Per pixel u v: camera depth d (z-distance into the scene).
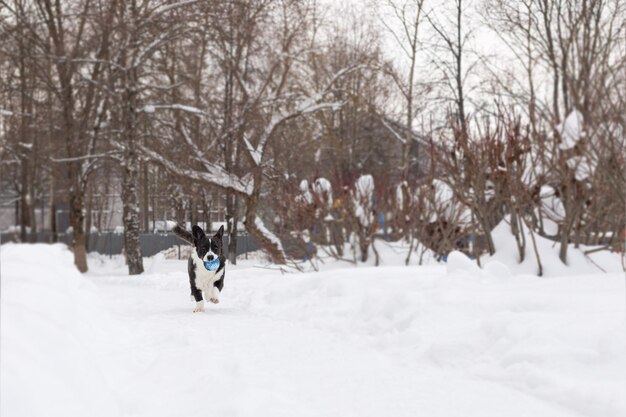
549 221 16.81
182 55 29.86
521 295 8.14
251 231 26.91
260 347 7.63
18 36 30.25
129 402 5.07
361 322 8.92
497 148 15.11
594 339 6.12
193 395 5.37
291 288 12.17
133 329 8.92
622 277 9.17
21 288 6.62
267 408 4.95
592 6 17.41
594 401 5.05
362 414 4.92
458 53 32.84
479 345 6.79
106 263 41.31
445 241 17.77
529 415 4.95
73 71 30.80
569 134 14.09
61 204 50.06
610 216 15.48
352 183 18.55
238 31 27.92
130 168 30.33
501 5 25.11
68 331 5.26
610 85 13.48
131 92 29.08
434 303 8.38
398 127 40.12
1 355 3.93
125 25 28.34
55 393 3.90
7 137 38.72
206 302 12.86
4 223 62.44
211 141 30.42
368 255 18.30
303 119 30.09
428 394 5.50
